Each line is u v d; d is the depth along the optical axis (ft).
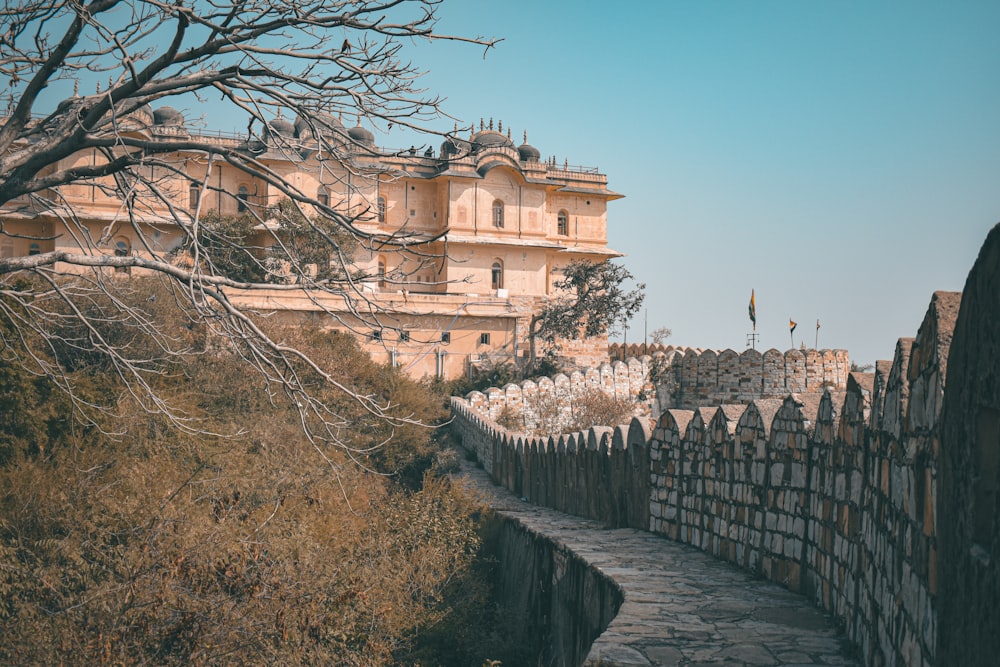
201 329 65.26
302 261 32.37
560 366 174.91
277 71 28.37
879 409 22.91
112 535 33.42
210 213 125.29
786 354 148.66
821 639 26.08
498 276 201.87
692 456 44.27
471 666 45.80
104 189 31.91
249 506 40.34
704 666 23.70
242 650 29.71
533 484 78.02
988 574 10.70
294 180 175.01
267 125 27.84
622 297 185.98
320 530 42.55
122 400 46.85
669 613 29.30
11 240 156.66
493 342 172.96
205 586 30.71
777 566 34.09
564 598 42.91
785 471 33.68
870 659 22.57
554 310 180.24
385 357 154.20
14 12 28.53
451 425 128.16
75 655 28.45
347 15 27.53
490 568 60.29
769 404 36.55
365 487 58.59
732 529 38.81
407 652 43.16
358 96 28.27
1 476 38.24
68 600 30.76
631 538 47.52
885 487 21.29
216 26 26.58
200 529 32.60
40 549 33.86
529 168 205.46
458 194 197.36
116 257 25.81
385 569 46.37
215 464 43.52
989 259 10.97
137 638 28.78
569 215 224.33
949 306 16.14
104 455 43.16
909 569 18.12
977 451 11.48
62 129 28.60
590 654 24.86
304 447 52.31
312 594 33.19
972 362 11.69
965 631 11.74
